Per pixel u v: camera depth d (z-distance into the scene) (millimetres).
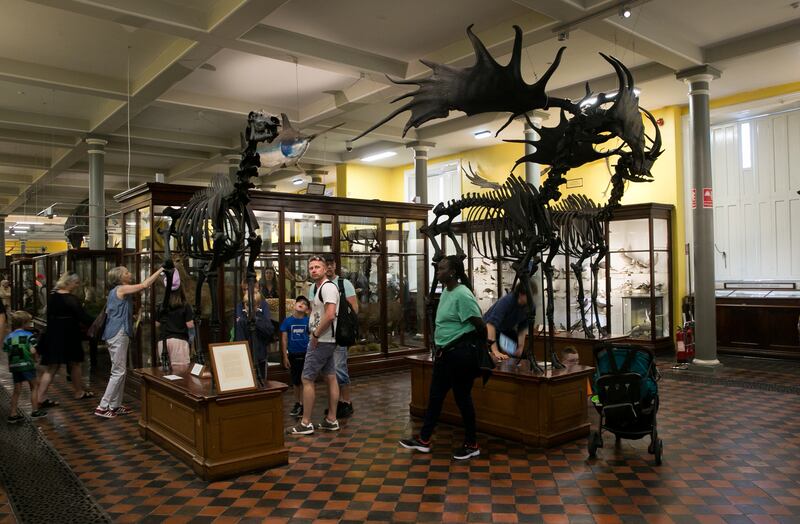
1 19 7699
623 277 11656
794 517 3697
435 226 7262
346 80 10500
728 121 11797
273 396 4789
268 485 4359
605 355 4988
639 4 6926
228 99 11359
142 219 7789
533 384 5203
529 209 6035
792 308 10242
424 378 6336
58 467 4832
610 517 3723
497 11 7938
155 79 9172
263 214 8367
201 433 4559
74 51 8781
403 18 8102
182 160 16688
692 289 11766
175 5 7348
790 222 10969
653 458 4871
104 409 6562
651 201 12078
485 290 13602
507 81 5043
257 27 8141
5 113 11492
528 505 3924
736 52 8906
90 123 12281
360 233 9320
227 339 8008
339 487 4297
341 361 6438
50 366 6895
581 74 10398
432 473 4574
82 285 11492
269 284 8422
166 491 4262
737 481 4332
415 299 10133
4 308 5895
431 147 14398
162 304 6297
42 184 18594
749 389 7730
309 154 16422
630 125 5750
